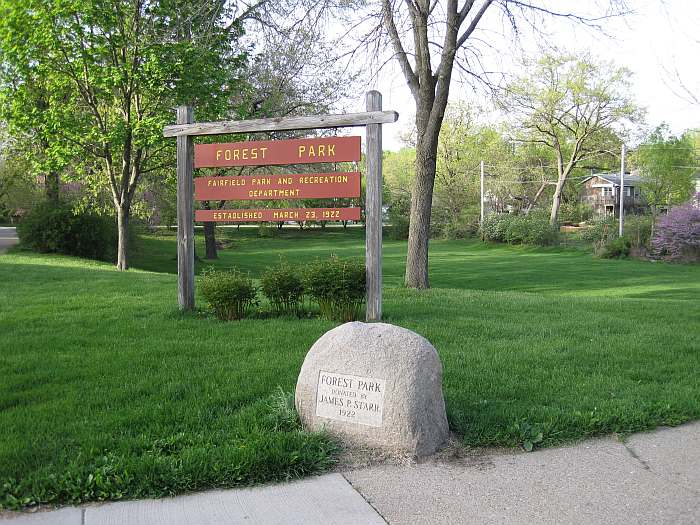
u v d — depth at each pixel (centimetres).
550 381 615
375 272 912
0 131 2314
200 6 1557
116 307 1048
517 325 915
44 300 1120
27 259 2073
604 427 493
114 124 1897
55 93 1839
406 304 1116
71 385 595
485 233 5500
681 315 1061
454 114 6381
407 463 427
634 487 395
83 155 1961
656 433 494
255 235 6650
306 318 962
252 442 436
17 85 1886
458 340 802
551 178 6969
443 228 6384
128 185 2034
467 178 6366
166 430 475
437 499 378
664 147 5634
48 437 455
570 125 6197
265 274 985
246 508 367
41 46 1734
